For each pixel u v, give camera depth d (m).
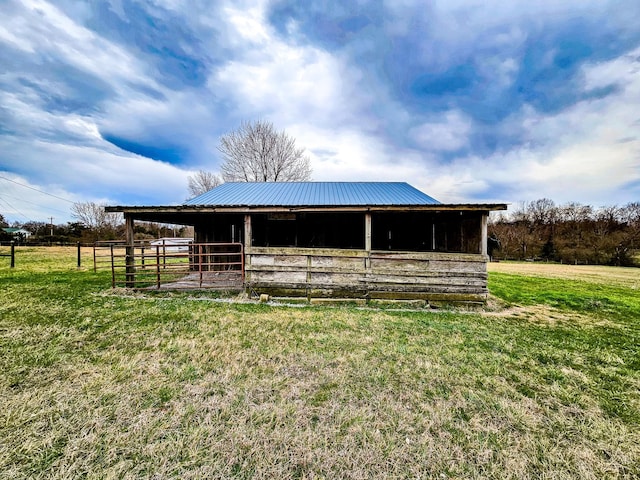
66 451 1.89
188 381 2.81
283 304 6.03
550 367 3.32
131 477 1.70
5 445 1.93
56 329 4.19
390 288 6.33
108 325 4.41
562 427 2.27
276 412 2.33
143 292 6.83
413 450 1.97
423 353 3.60
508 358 3.53
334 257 6.42
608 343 4.16
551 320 5.38
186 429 2.12
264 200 8.23
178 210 6.52
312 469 1.79
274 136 24.98
